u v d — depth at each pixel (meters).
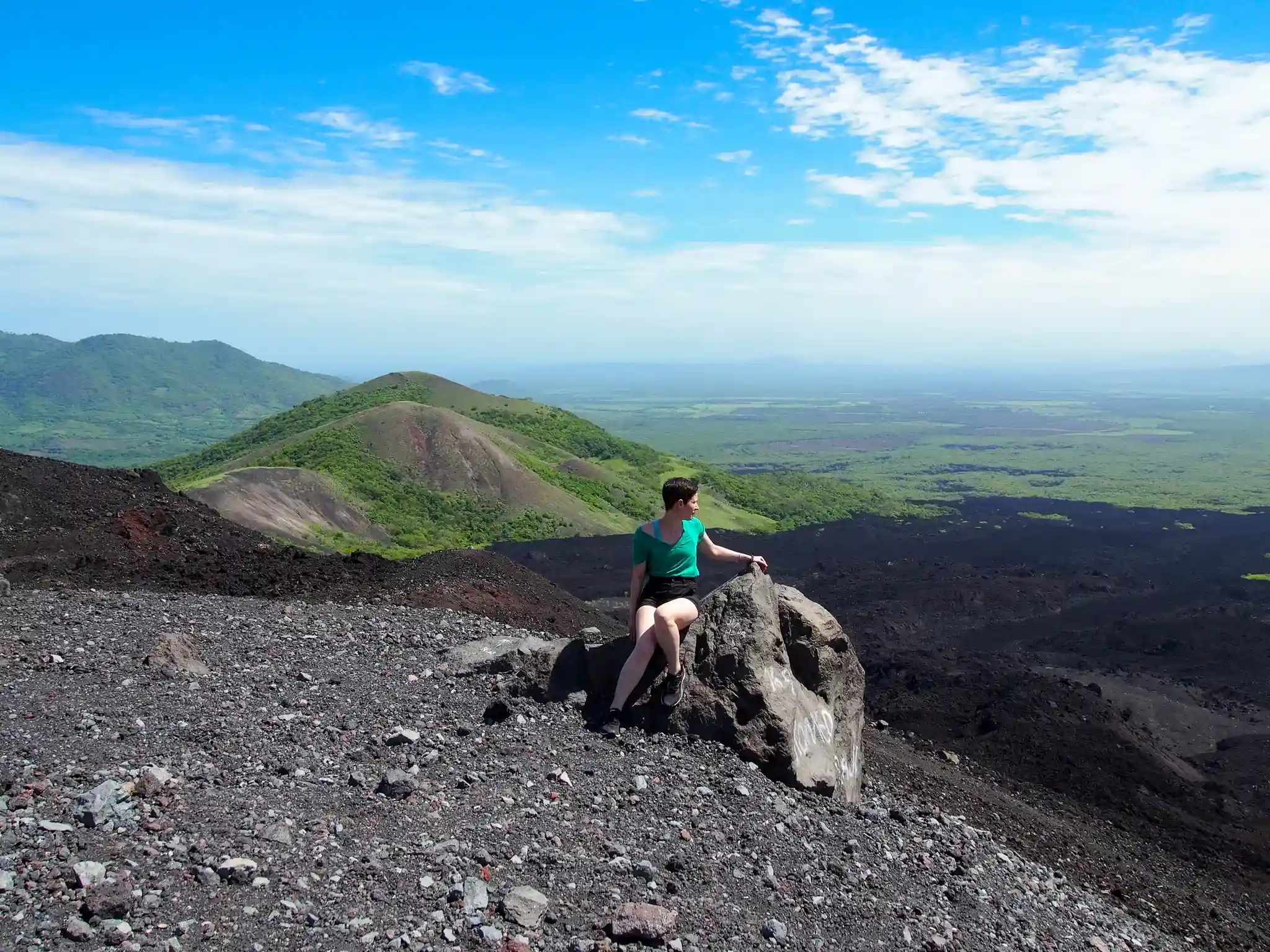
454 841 5.66
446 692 9.01
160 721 7.41
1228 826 22.28
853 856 6.79
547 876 5.44
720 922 5.27
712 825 6.59
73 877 4.52
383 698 8.82
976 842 8.74
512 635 13.63
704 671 8.17
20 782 5.69
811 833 6.96
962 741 26.98
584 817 6.38
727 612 8.48
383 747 7.43
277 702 8.52
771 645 8.38
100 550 19.27
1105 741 27.00
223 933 4.30
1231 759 28.78
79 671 8.68
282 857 5.13
